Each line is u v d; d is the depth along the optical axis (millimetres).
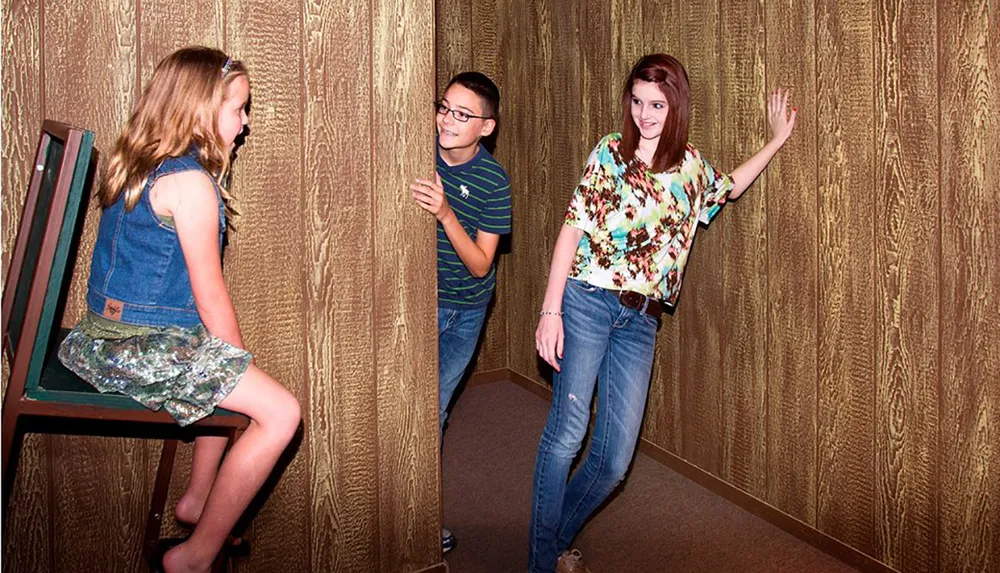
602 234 2533
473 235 2994
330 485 2533
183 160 1810
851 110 2682
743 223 3168
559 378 2629
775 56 2934
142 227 1811
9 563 2164
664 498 3418
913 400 2602
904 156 2533
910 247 2549
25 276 1841
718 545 3037
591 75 3943
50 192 1722
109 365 1780
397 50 2480
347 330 2498
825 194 2807
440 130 2850
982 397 2396
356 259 2484
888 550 2742
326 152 2402
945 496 2537
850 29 2654
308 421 2473
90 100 2105
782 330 3045
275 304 2379
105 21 2102
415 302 2602
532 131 4465
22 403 1688
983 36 2285
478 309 3053
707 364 3436
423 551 2715
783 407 3084
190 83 1823
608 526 3193
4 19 2004
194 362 1812
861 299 2729
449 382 3135
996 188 2289
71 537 2232
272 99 2309
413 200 2557
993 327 2342
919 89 2469
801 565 2891
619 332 2611
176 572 1920
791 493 3094
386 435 2604
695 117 3346
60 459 2199
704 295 3414
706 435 3482
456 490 3506
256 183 2312
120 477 2268
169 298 1842
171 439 2180
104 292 1835
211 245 1811
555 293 2547
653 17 3504
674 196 2568
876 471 2752
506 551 3016
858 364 2766
